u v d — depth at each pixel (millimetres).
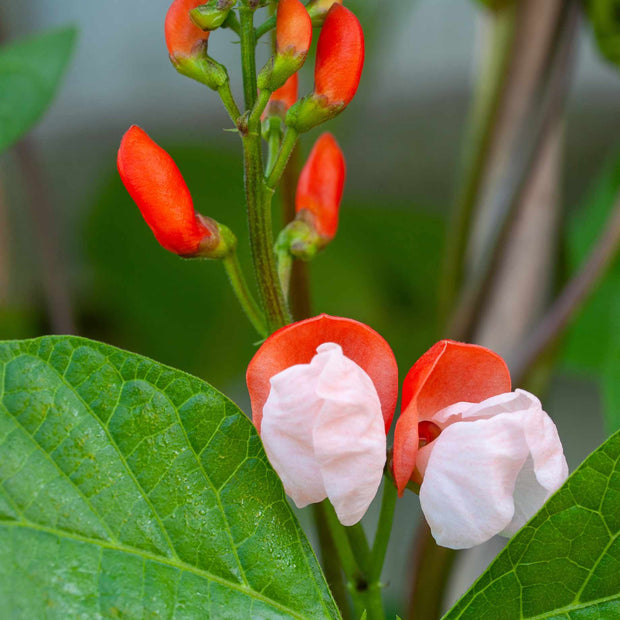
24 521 318
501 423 322
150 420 326
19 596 314
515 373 403
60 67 394
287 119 335
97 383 326
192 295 648
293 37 328
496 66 421
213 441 328
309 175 355
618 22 419
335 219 355
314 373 320
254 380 328
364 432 321
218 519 326
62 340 325
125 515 323
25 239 633
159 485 325
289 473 322
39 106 391
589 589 326
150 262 644
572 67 415
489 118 422
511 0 417
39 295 637
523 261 413
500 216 412
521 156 412
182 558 324
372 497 323
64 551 319
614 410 408
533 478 330
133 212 640
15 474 319
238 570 326
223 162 625
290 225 354
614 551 325
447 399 336
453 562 395
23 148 418
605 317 482
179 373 328
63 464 322
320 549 363
